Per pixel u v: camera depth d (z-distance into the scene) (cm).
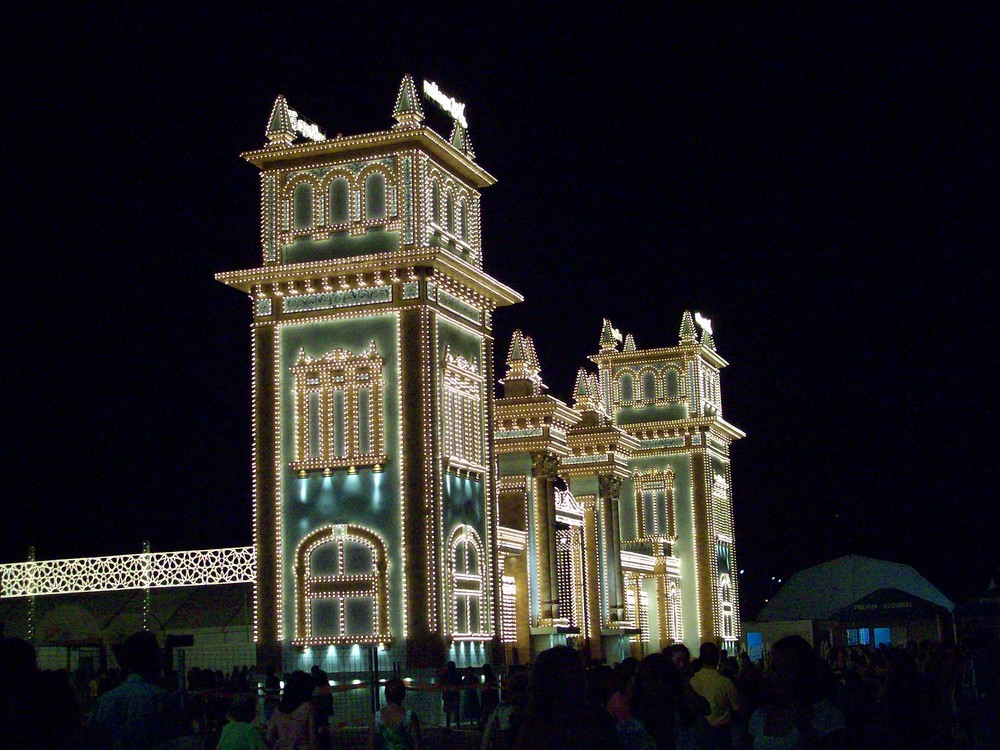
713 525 8900
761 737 1411
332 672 4784
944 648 2895
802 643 1434
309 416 5019
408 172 5022
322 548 4928
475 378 5284
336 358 4994
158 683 1470
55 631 6078
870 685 3225
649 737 1546
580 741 1062
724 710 1952
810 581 4484
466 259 5341
